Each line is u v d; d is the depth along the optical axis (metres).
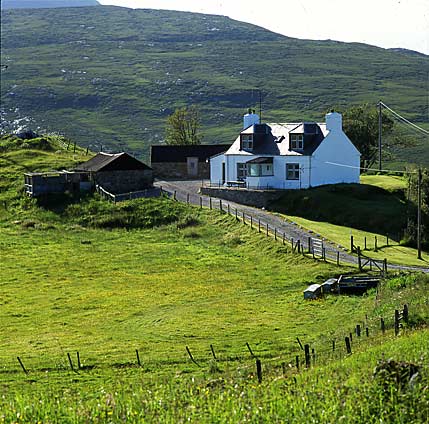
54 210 93.69
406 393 21.84
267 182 99.50
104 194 96.56
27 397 29.41
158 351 44.69
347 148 100.81
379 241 77.50
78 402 26.75
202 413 22.27
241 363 40.62
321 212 88.06
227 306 56.62
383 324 39.53
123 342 47.50
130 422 21.98
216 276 67.19
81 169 103.94
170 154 121.25
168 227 86.94
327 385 24.28
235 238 79.75
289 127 103.75
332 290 59.53
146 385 33.94
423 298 45.25
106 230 87.81
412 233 77.44
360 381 23.88
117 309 57.28
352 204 88.06
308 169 98.06
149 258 75.12
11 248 79.88
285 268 68.25
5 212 94.12
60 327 52.44
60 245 81.44
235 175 102.81
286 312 54.09
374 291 57.28
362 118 133.38
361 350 32.84
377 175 112.44
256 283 63.91
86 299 60.50
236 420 21.23
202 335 48.44
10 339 49.47
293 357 39.88
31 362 43.03
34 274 69.50
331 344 40.50
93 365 41.91
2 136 133.75
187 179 118.88
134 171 101.75
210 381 30.89
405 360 25.72
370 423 20.41
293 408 21.73
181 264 72.31
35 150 124.50
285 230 80.50
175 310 56.22
